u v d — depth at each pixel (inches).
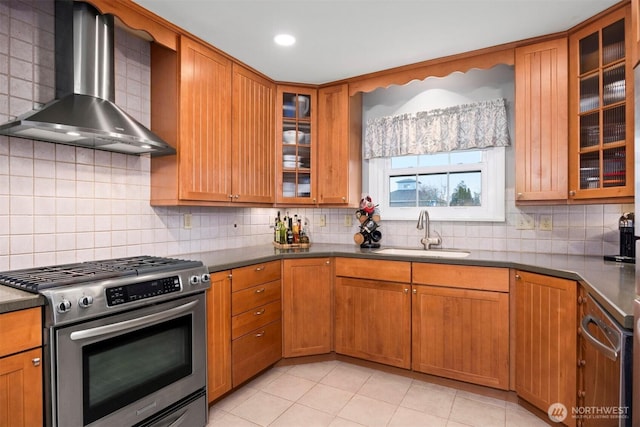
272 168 122.2
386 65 111.1
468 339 92.7
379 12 82.3
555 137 91.4
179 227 104.3
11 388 51.4
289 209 145.7
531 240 108.2
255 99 115.0
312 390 95.8
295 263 109.2
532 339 81.9
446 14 83.2
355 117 128.4
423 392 94.6
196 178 94.3
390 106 129.9
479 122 114.4
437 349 96.5
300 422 81.4
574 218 102.3
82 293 57.7
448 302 94.8
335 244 136.2
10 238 70.1
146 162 95.9
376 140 131.0
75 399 57.3
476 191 118.0
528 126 94.7
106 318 61.8
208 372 83.5
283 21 86.5
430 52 102.7
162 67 93.8
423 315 98.1
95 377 60.4
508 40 95.3
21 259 71.5
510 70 111.5
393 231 129.8
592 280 64.6
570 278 72.2
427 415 84.0
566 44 90.4
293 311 109.2
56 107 67.2
